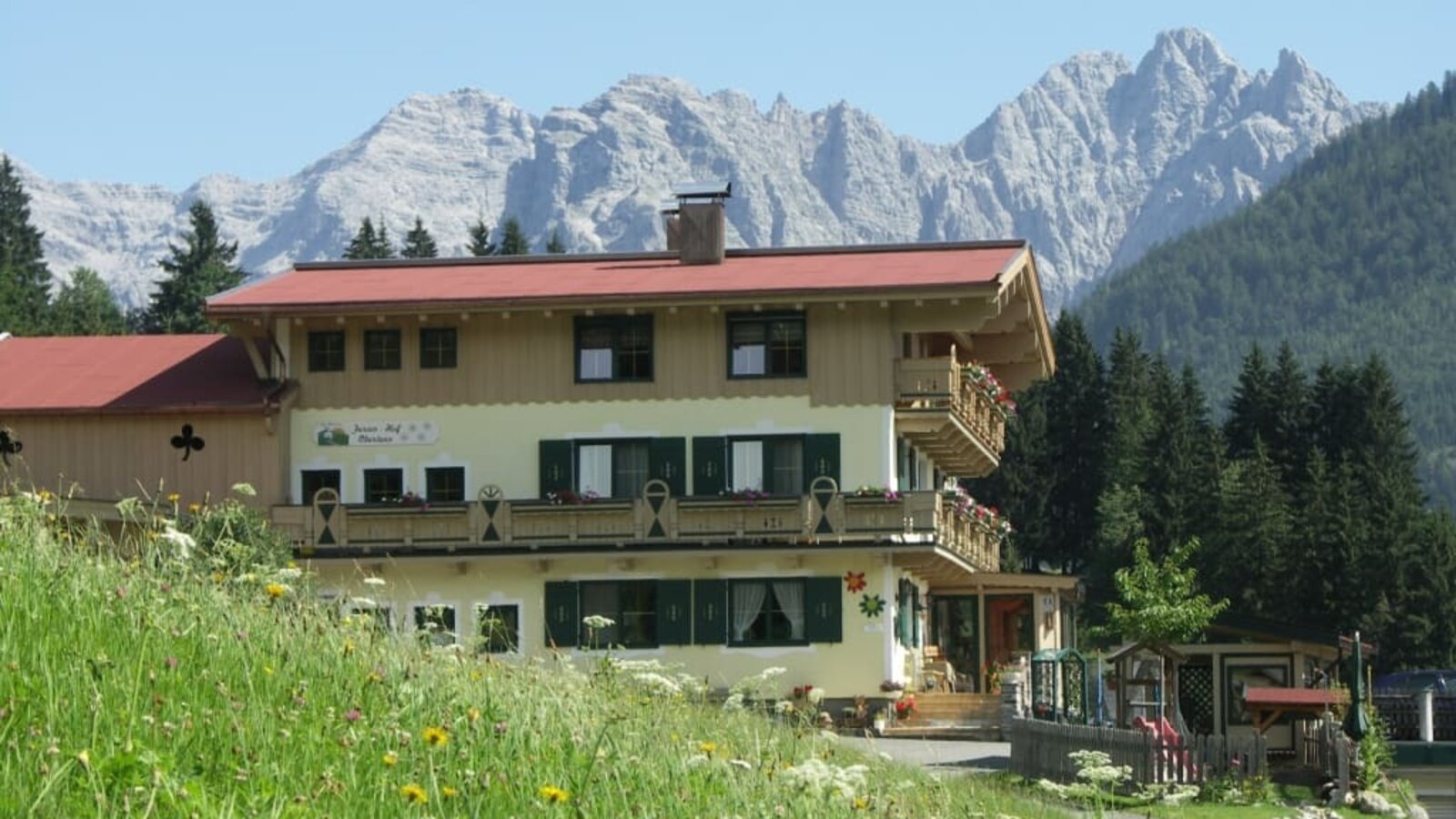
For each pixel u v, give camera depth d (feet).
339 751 46.62
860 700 157.69
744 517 160.15
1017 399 411.13
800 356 163.94
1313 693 122.42
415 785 43.11
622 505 161.27
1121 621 148.77
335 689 52.44
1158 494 369.09
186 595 56.59
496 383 166.40
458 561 162.09
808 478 162.71
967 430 174.60
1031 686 151.94
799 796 51.16
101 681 46.29
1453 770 116.57
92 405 167.12
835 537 159.22
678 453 164.04
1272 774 118.42
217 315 163.84
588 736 53.62
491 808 44.57
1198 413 451.53
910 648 169.89
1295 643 144.46
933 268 166.71
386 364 167.63
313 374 167.84
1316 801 110.73
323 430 167.22
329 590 162.30
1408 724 123.95
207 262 444.96
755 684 67.05
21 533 57.52
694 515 160.76
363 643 57.77
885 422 162.50
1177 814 100.32
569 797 46.06
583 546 161.17
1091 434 418.10
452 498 166.09
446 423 166.71
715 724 68.33
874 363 162.71
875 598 159.84
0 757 40.83
